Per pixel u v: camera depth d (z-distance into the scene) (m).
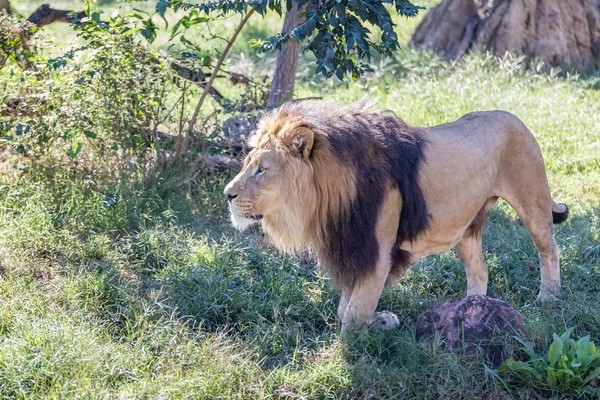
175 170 9.08
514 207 7.00
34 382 5.32
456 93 13.18
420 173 6.13
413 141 6.14
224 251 7.50
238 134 9.64
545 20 15.70
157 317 6.51
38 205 7.99
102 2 18.53
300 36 7.11
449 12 16.47
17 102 9.22
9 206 8.14
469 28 16.17
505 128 6.77
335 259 6.10
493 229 8.69
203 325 6.55
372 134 5.97
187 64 9.16
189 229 8.30
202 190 9.05
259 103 10.67
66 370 5.41
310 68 15.77
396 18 19.80
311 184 5.72
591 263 7.74
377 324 6.33
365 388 5.50
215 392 5.37
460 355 5.75
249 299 6.75
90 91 8.69
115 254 7.40
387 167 5.94
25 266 7.10
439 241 6.52
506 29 15.68
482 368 5.69
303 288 7.16
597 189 9.94
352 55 7.54
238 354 5.81
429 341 5.93
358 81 14.49
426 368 5.65
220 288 6.83
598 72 15.02
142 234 7.78
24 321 6.00
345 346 5.91
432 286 7.49
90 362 5.51
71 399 5.07
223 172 9.56
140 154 8.95
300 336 6.40
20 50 9.66
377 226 5.98
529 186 6.91
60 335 5.73
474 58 14.85
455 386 5.51
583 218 8.85
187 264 7.30
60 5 12.66
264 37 18.16
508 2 15.83
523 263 7.85
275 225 5.83
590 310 6.49
